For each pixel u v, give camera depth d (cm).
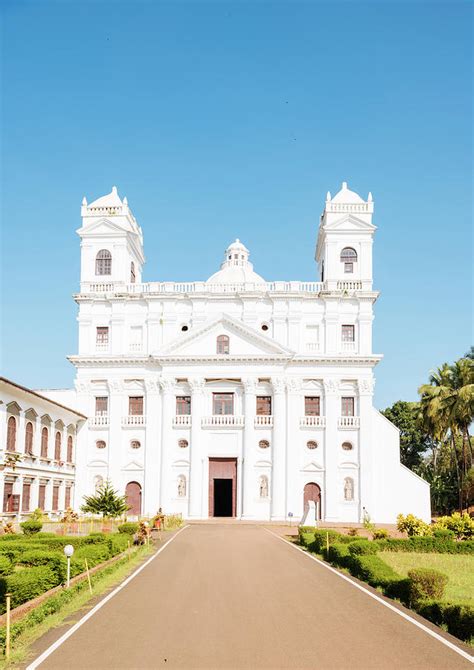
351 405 6881
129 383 6988
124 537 3578
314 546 3684
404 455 9812
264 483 6688
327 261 7106
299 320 6956
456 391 7300
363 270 7075
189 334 6838
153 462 6788
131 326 7100
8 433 5150
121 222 7231
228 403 6869
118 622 1895
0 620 1791
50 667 1481
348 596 2300
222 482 7469
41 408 5819
